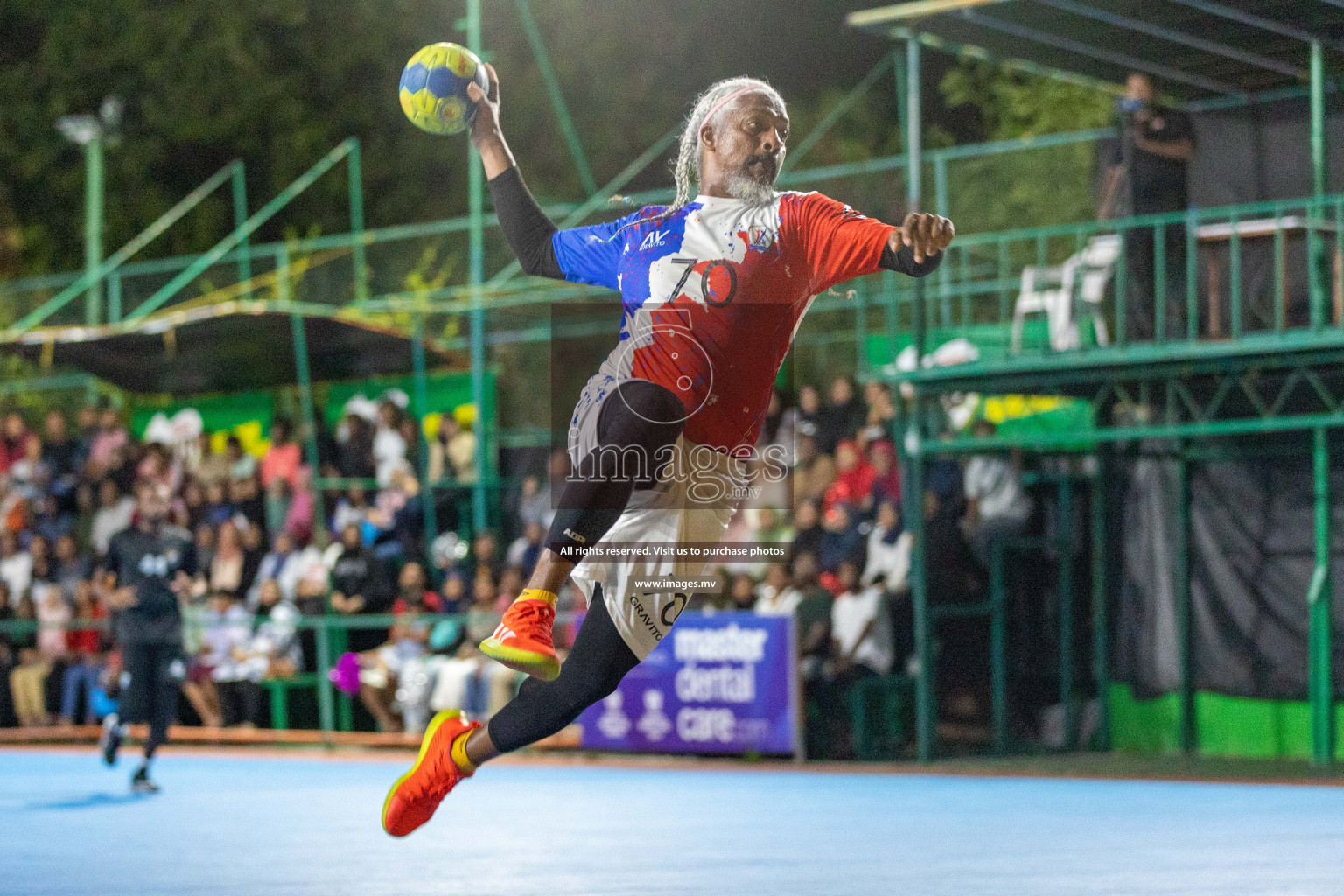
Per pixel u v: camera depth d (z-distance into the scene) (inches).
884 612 604.7
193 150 1179.9
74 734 740.7
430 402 807.7
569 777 552.4
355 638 704.4
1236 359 539.8
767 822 415.5
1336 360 524.1
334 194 1146.0
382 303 788.6
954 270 716.7
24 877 336.2
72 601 804.6
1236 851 350.0
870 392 664.4
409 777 206.1
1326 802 451.5
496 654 182.4
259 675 716.7
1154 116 556.7
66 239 1173.1
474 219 785.6
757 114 198.1
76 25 1142.3
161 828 427.2
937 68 962.1
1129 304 564.1
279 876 331.3
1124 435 560.7
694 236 197.2
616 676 200.8
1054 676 652.7
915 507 591.8
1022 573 660.1
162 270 906.7
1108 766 570.9
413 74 210.1
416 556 749.9
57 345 796.0
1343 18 492.7
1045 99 856.3
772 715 575.2
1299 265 545.3
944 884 305.1
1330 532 588.4
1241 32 519.5
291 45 1149.7
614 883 311.9
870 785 513.0
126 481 837.2
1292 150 559.2
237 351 794.8
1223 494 618.5
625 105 1139.9
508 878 322.0
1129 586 642.2
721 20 1136.2
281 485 802.2
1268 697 604.7
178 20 1131.3
